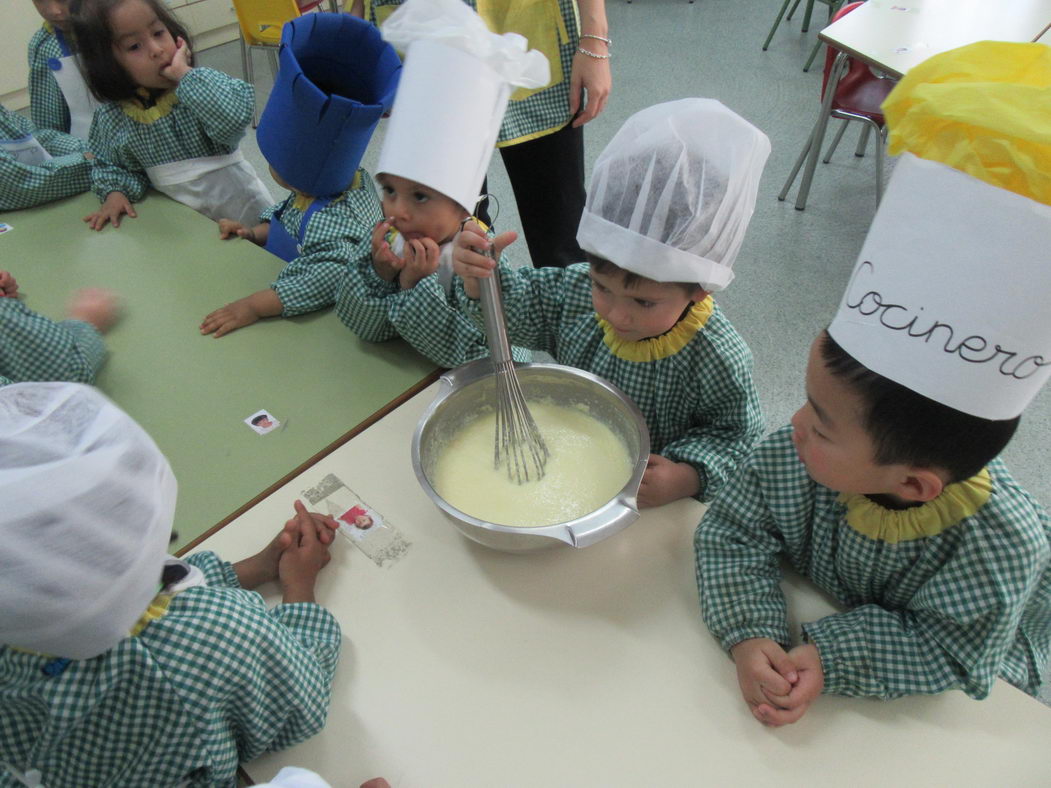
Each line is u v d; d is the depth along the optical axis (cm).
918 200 43
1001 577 54
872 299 48
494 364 73
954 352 45
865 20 176
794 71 302
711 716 60
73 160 148
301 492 82
